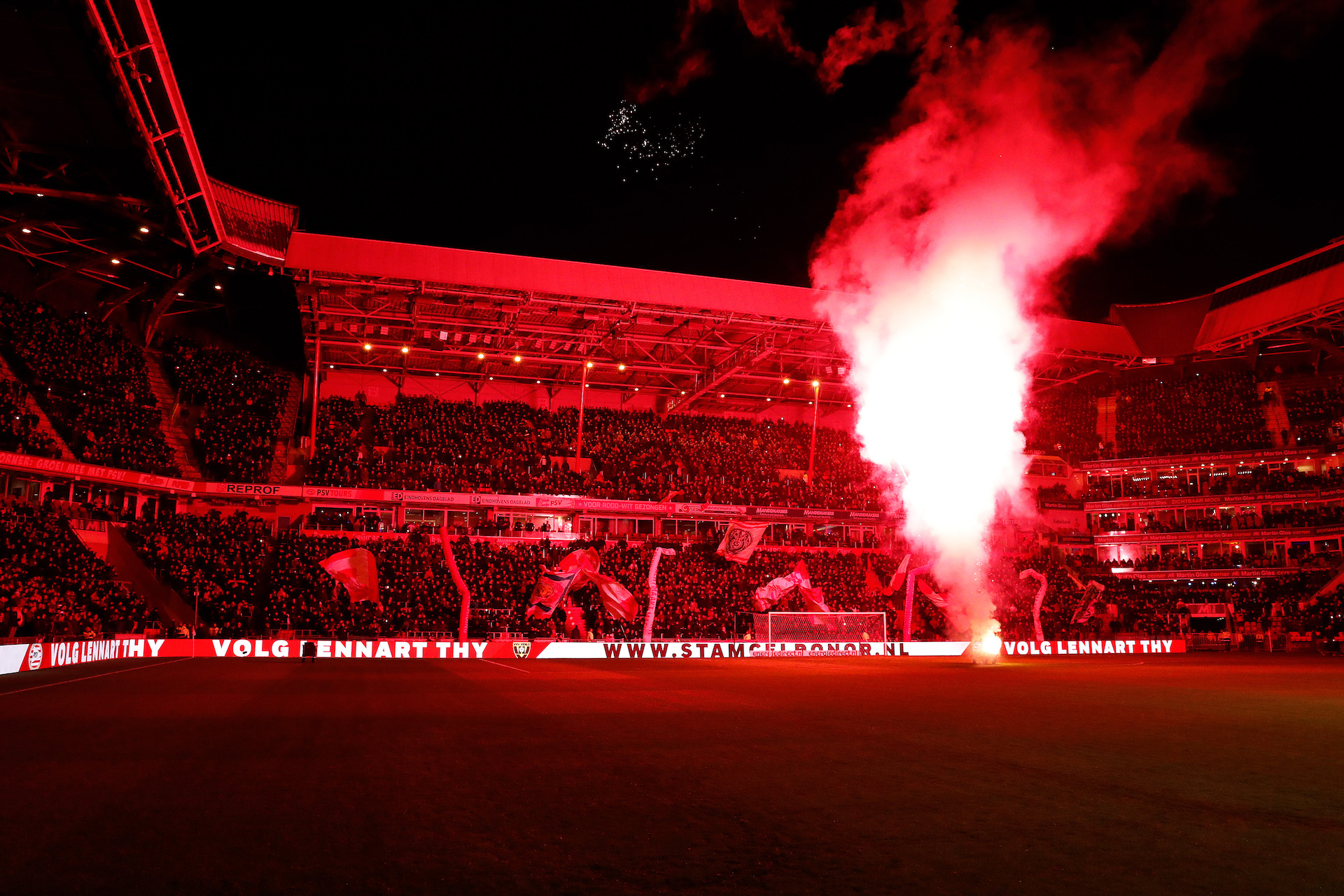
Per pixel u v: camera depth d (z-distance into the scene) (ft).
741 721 60.13
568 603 169.68
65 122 111.55
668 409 233.76
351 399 211.20
